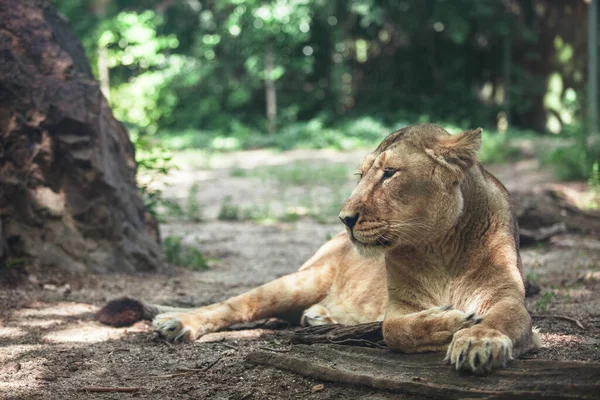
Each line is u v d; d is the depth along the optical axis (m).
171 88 31.45
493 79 33.56
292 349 5.11
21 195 8.16
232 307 6.28
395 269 5.09
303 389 4.60
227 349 5.65
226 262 10.43
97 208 8.52
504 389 4.08
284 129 30.48
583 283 8.16
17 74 8.37
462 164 4.79
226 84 32.84
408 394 4.31
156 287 8.16
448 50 33.47
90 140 8.54
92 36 29.53
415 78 33.69
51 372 5.13
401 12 32.41
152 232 9.76
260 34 30.53
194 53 32.75
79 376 5.05
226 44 31.88
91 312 6.93
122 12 31.14
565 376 4.07
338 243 6.62
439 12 31.31
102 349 5.72
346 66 33.12
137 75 31.33
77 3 30.73
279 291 6.38
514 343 4.49
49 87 8.49
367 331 5.31
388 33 33.44
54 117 8.38
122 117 28.95
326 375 4.66
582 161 18.52
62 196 8.39
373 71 33.75
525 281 7.38
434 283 5.04
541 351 5.00
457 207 4.81
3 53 8.39
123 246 8.73
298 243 12.08
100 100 9.07
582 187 16.89
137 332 6.27
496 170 21.11
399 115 31.81
